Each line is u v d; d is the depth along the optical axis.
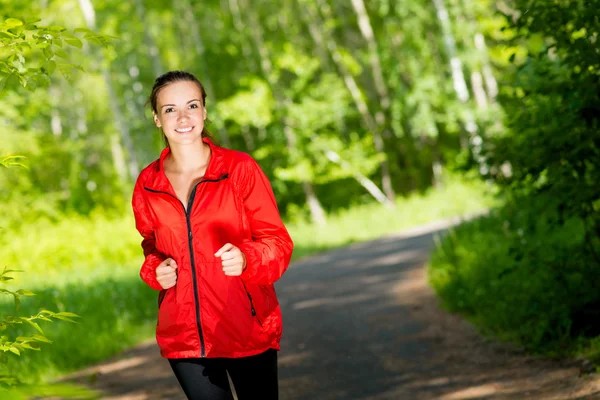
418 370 6.19
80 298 12.00
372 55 34.78
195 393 3.04
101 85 35.16
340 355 7.14
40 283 14.72
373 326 8.40
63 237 20.48
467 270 9.59
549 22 5.50
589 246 6.87
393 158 40.59
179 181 3.09
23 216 21.97
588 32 5.37
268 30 38.28
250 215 3.07
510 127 6.42
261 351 3.06
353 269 14.91
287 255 3.04
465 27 27.67
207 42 37.59
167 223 3.00
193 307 2.98
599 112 5.52
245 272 2.92
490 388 5.34
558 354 5.83
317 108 33.03
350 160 34.19
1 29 2.76
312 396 5.76
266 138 36.78
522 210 10.23
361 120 39.84
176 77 3.09
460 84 28.39
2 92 2.87
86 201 26.64
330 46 35.72
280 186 37.56
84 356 8.38
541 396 4.93
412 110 33.22
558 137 5.68
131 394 6.52
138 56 39.06
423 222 26.80
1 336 2.74
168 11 34.59
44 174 25.11
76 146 27.73
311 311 10.24
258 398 3.12
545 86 5.94
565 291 6.66
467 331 7.32
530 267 7.47
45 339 2.74
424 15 31.16
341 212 33.84
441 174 35.19
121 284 13.34
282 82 38.56
